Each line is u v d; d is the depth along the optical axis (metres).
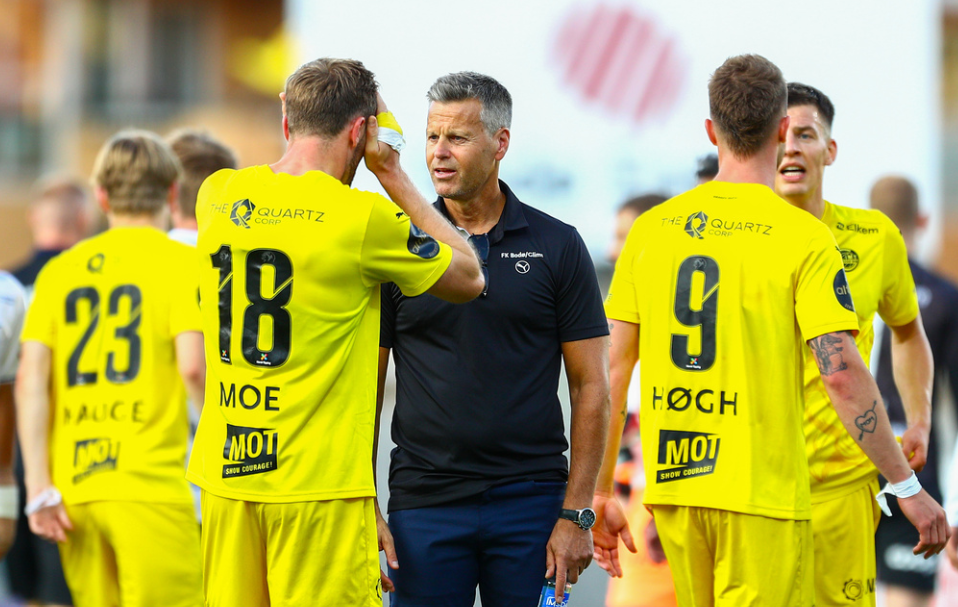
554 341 12.52
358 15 29.69
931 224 29.59
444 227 11.52
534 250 12.38
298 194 10.97
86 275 14.77
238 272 11.05
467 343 12.20
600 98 29.83
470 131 12.01
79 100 61.19
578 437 12.34
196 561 14.66
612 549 13.30
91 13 61.12
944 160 62.31
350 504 11.04
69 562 14.60
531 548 12.23
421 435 12.34
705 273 12.04
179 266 14.71
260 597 11.35
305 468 10.89
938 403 17.70
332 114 11.19
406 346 12.49
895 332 14.37
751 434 11.74
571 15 29.81
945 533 11.74
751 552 11.66
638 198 18.22
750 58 12.29
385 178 11.52
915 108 28.72
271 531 11.02
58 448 14.59
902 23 28.53
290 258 10.84
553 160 30.14
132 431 14.45
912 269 17.94
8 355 14.83
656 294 12.41
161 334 14.60
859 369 11.41
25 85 60.91
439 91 12.14
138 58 61.50
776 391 11.73
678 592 12.38
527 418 12.30
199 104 62.03
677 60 29.44
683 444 12.08
